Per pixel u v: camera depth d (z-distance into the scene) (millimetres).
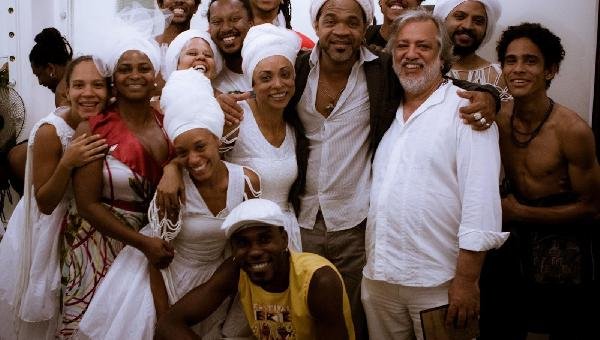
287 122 2998
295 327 2543
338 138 2920
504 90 3277
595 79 3693
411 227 2643
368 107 2926
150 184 2732
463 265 2557
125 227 2664
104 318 2648
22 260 2941
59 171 2654
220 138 2684
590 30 3742
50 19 5094
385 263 2689
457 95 2670
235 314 2750
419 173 2646
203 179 2617
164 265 2676
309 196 2992
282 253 2518
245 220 2436
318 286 2455
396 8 3557
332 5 2799
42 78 4430
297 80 2930
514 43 2871
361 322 3070
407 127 2727
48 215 2859
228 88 3338
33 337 2971
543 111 2902
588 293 2930
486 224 2537
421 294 2678
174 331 2518
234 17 3230
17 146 4328
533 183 2941
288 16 3684
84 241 2773
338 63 2863
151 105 2924
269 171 2850
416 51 2676
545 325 3051
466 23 3363
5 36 5137
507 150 3004
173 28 3625
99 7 4867
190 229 2670
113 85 2830
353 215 2959
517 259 2988
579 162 2830
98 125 2730
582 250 2900
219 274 2615
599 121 3664
